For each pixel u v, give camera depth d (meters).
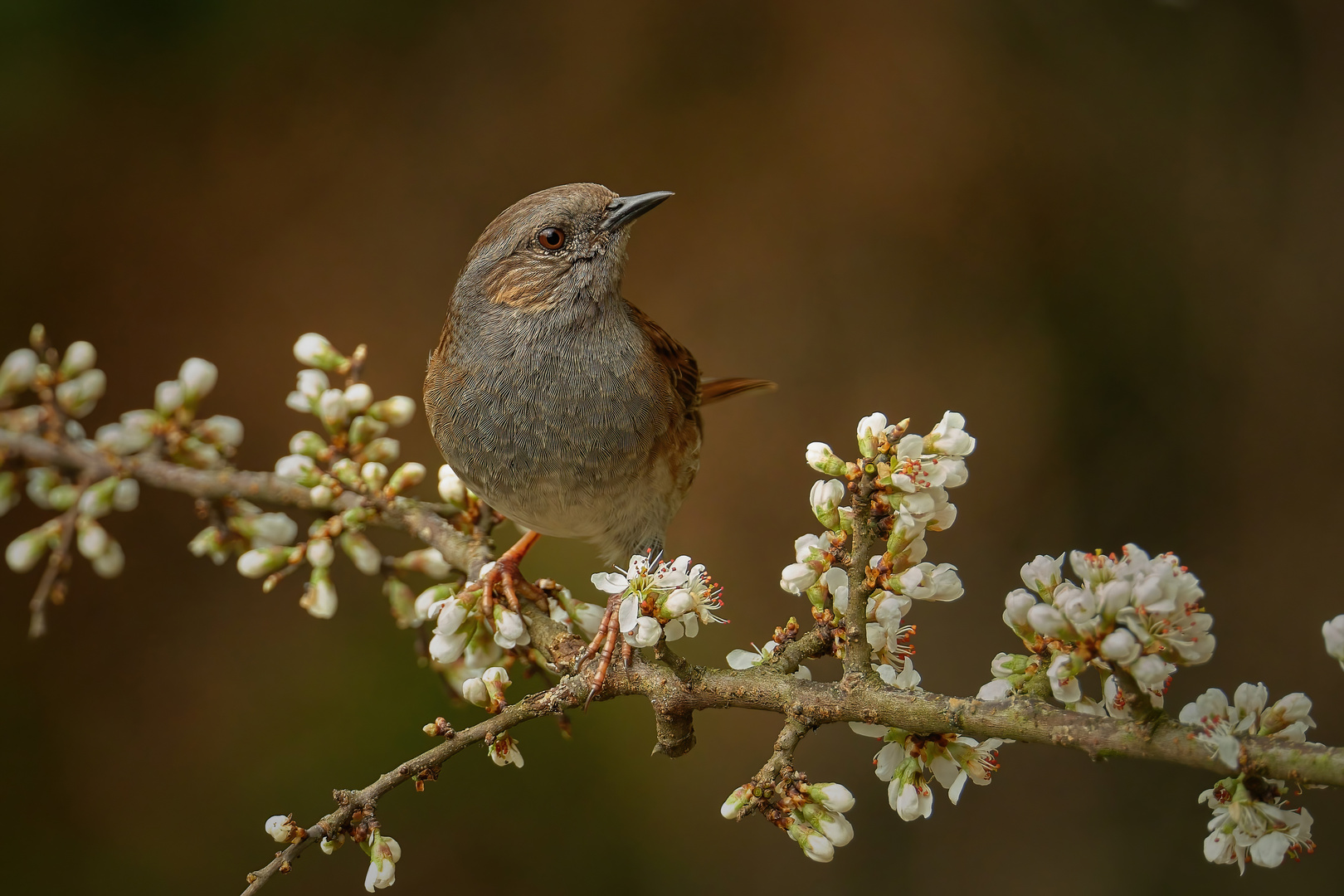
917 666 10.82
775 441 11.51
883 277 11.78
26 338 11.01
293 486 5.29
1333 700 10.70
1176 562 3.37
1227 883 9.94
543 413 5.88
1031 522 11.30
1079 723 3.38
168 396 5.16
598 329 5.94
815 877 9.93
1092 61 11.82
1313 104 11.36
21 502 10.52
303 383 5.44
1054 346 11.62
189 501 10.84
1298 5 11.30
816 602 4.05
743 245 11.93
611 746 9.75
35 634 4.68
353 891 9.33
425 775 4.02
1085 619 3.26
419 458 11.42
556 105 12.16
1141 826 10.27
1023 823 10.37
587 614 4.95
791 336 11.73
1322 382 11.25
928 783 3.75
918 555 3.93
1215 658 10.99
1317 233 11.33
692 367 7.05
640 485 6.08
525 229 5.90
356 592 10.42
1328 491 11.08
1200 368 11.51
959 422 3.92
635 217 5.97
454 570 5.47
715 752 10.25
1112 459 11.46
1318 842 9.94
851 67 12.07
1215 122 11.60
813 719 3.79
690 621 4.23
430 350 11.66
